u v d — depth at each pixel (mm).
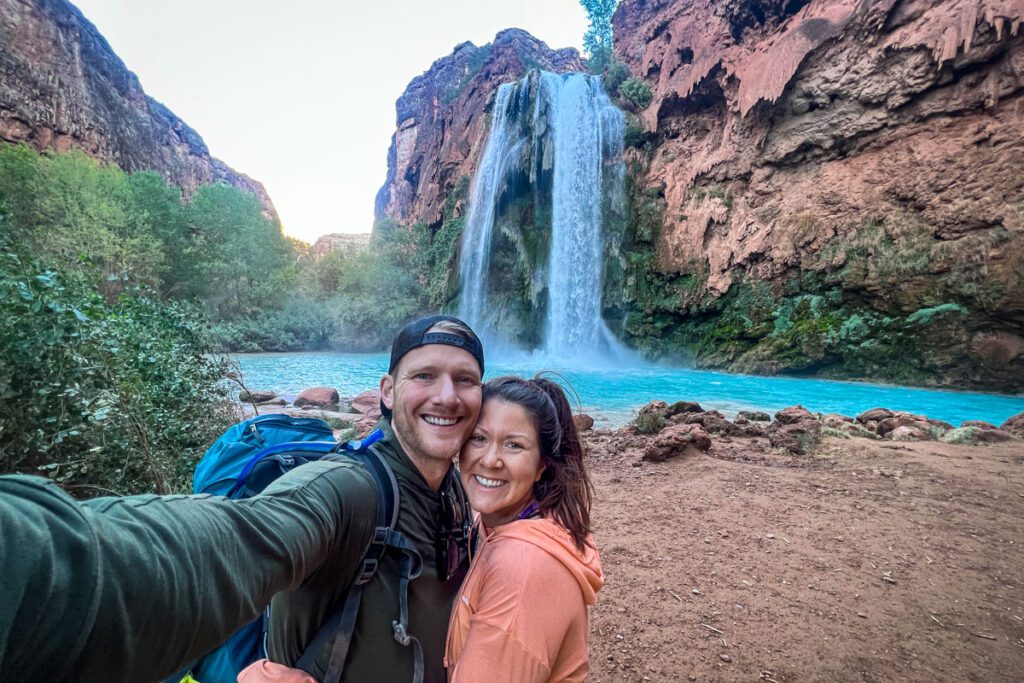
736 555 3992
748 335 24438
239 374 7137
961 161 18766
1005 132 17812
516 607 975
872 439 8367
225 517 753
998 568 3801
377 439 1242
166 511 690
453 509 1280
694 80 27297
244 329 37812
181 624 622
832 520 4699
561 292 31453
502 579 1010
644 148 30859
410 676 1076
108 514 611
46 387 3104
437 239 42781
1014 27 16891
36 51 45156
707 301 26094
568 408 1276
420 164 62938
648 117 30484
